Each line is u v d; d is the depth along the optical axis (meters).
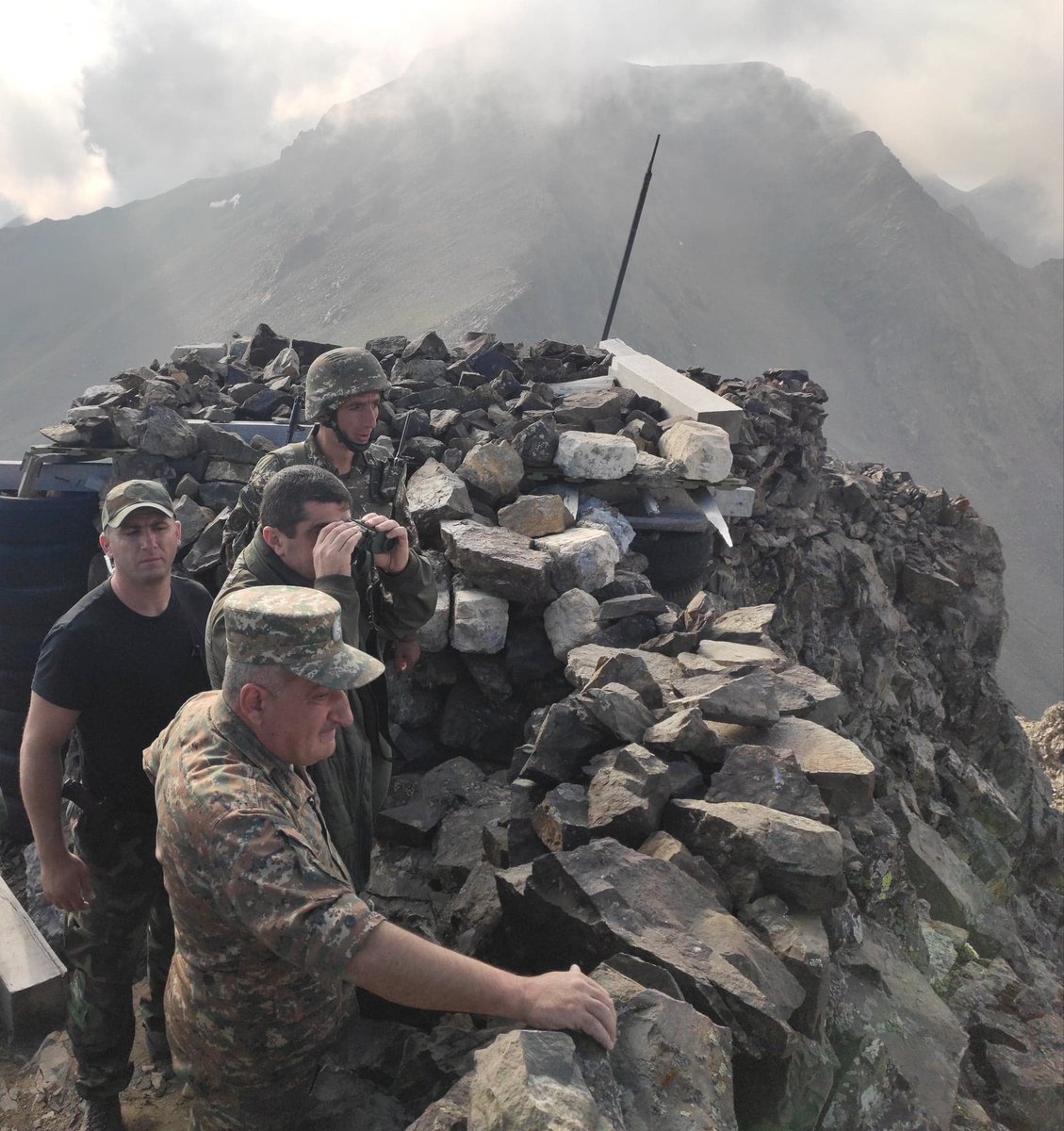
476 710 5.41
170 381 8.22
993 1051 4.92
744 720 4.12
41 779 3.23
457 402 8.26
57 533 5.94
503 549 5.48
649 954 2.84
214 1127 2.54
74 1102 3.76
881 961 4.16
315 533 2.96
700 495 8.02
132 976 3.46
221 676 2.91
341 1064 2.88
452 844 4.50
